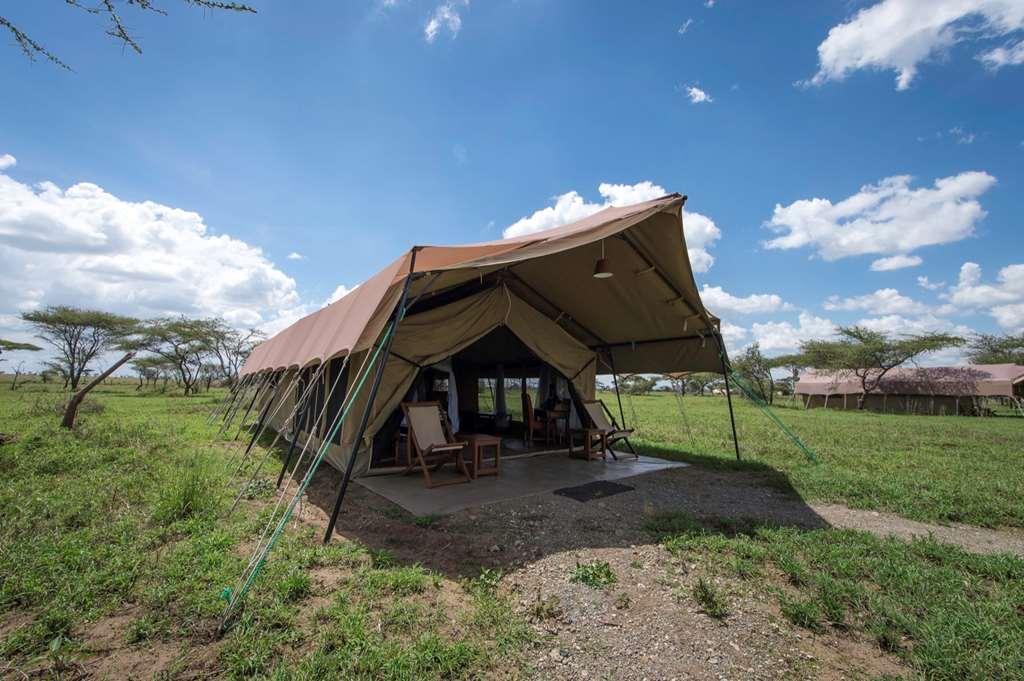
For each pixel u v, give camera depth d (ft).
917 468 26.55
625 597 10.76
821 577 11.53
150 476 20.89
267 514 16.51
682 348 29.53
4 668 8.00
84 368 121.60
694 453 30.55
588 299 27.58
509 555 13.24
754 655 8.78
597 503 18.43
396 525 15.74
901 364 102.12
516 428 37.04
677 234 19.88
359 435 14.97
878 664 8.57
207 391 125.08
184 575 11.44
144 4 9.76
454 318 24.66
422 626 9.48
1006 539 15.44
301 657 8.47
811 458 28.04
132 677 7.93
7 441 27.07
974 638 9.18
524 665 8.39
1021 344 126.41
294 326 35.01
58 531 13.98
